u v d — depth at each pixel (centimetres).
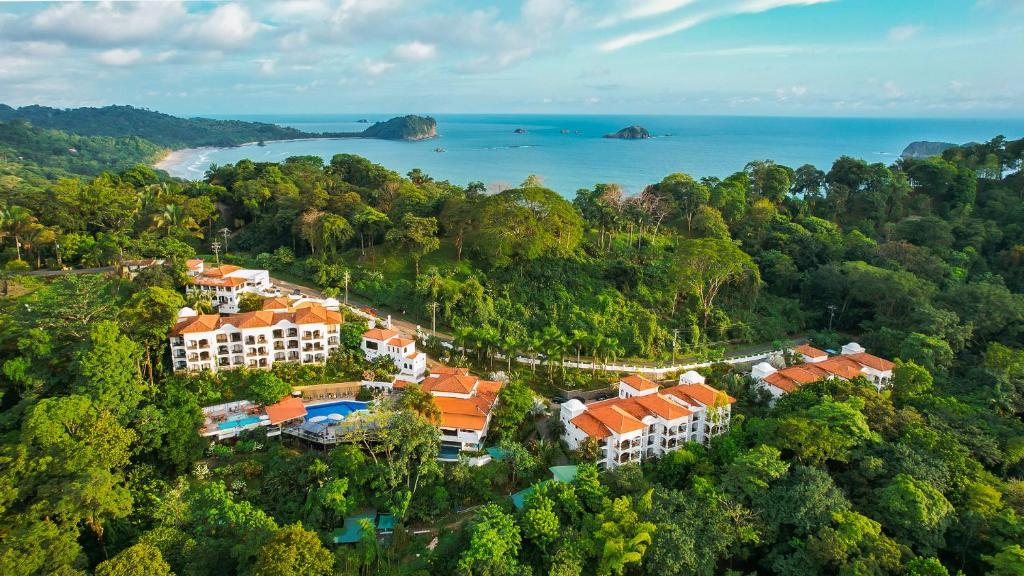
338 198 14275
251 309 9862
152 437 6694
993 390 8400
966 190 15262
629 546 5275
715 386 9281
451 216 12875
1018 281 12356
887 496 5850
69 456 5488
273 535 4897
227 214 15812
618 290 11938
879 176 15562
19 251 11781
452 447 7600
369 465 6800
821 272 12412
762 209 14625
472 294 10838
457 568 5178
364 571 5472
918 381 8456
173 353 8375
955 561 5912
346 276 11312
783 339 11512
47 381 7062
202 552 4919
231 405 7862
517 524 5725
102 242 11588
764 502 5912
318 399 8375
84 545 5394
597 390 9312
